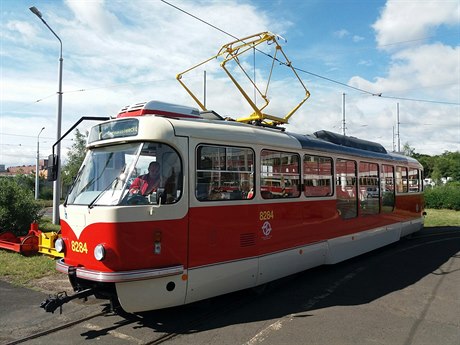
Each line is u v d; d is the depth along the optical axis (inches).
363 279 325.1
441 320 228.1
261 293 281.3
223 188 245.9
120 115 253.1
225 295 280.7
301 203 309.0
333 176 354.6
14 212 517.3
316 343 196.1
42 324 222.7
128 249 201.3
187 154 227.6
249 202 260.4
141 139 219.6
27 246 405.4
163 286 211.3
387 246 500.4
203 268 228.7
